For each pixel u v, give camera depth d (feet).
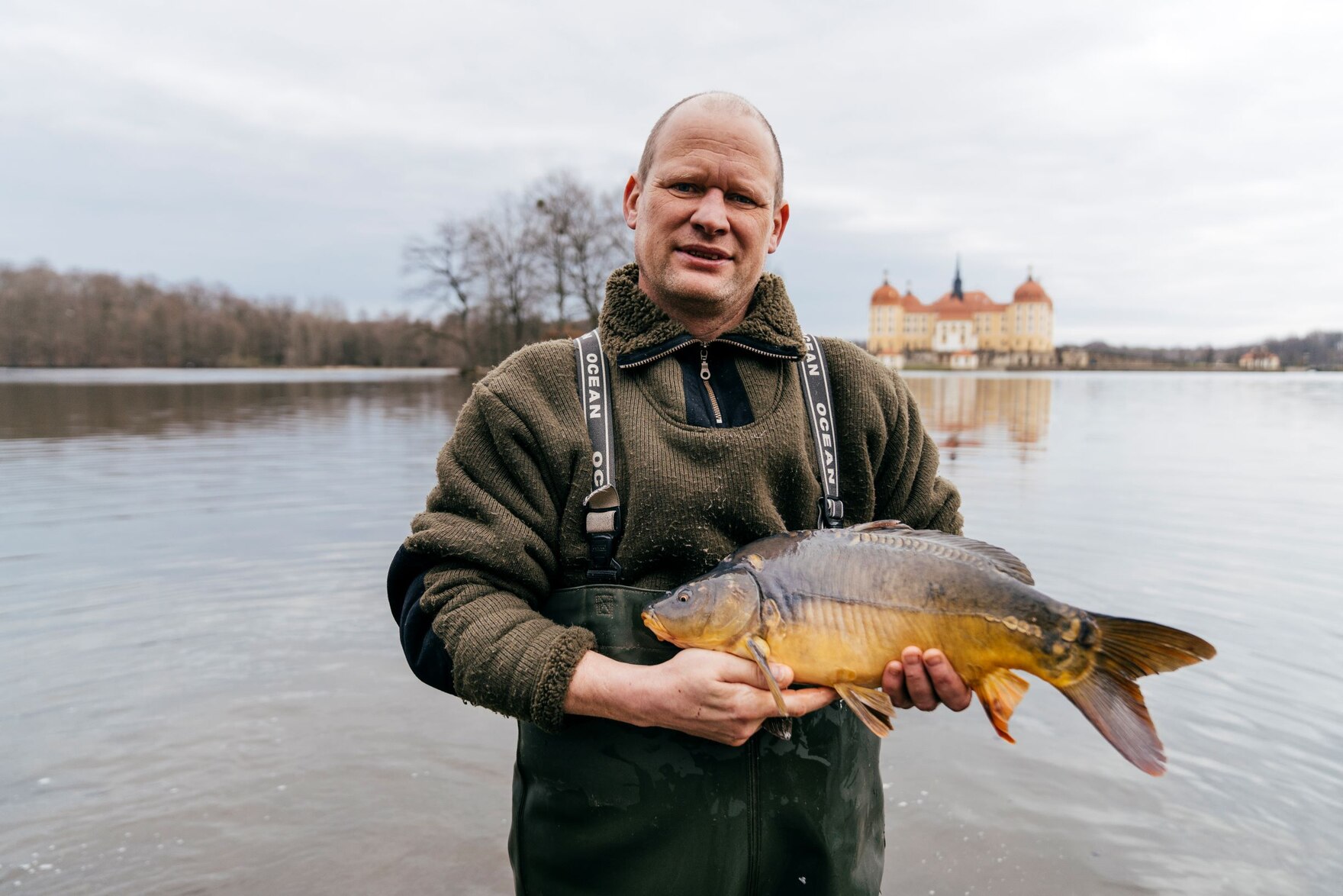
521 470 6.91
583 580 6.93
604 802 6.64
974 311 549.54
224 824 11.95
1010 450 50.37
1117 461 44.65
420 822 12.16
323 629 18.78
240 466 41.68
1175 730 14.43
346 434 57.52
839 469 7.40
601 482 6.82
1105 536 26.32
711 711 5.84
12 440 53.11
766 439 6.87
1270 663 16.62
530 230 143.54
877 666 6.21
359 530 27.45
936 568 6.22
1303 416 83.56
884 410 7.59
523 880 7.19
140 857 11.18
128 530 27.27
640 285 7.49
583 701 6.15
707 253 6.87
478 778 13.30
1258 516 29.43
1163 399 118.93
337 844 11.61
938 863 11.16
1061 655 5.88
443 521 6.88
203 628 18.79
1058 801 12.65
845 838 6.98
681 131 6.97
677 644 6.28
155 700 15.40
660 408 6.93
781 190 7.66
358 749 14.03
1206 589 20.81
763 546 6.50
